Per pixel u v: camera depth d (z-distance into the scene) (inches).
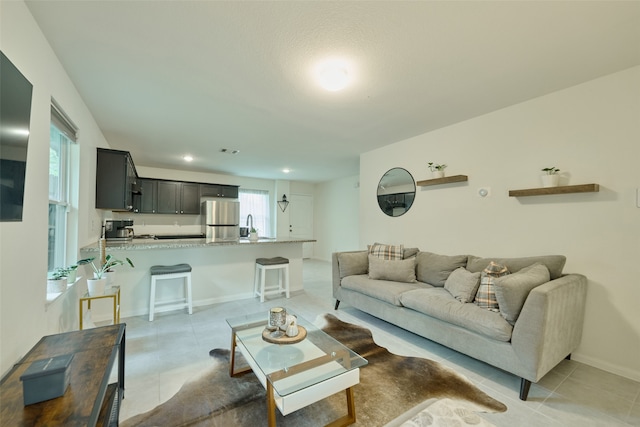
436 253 137.4
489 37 68.8
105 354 48.8
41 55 64.8
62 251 92.8
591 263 89.7
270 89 96.3
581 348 90.4
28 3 56.9
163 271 124.2
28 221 56.6
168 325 116.9
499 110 113.7
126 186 135.1
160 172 243.0
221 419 62.7
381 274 129.4
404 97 102.5
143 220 236.1
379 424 61.8
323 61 79.4
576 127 93.4
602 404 69.4
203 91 97.7
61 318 79.0
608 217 86.7
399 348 99.2
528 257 99.2
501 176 113.0
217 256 150.7
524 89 96.4
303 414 64.5
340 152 183.8
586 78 89.0
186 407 66.4
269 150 180.1
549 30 66.2
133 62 79.7
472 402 69.7
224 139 155.9
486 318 80.9
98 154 125.8
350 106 110.7
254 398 70.1
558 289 74.5
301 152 184.1
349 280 133.7
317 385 57.1
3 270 46.9
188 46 72.6
